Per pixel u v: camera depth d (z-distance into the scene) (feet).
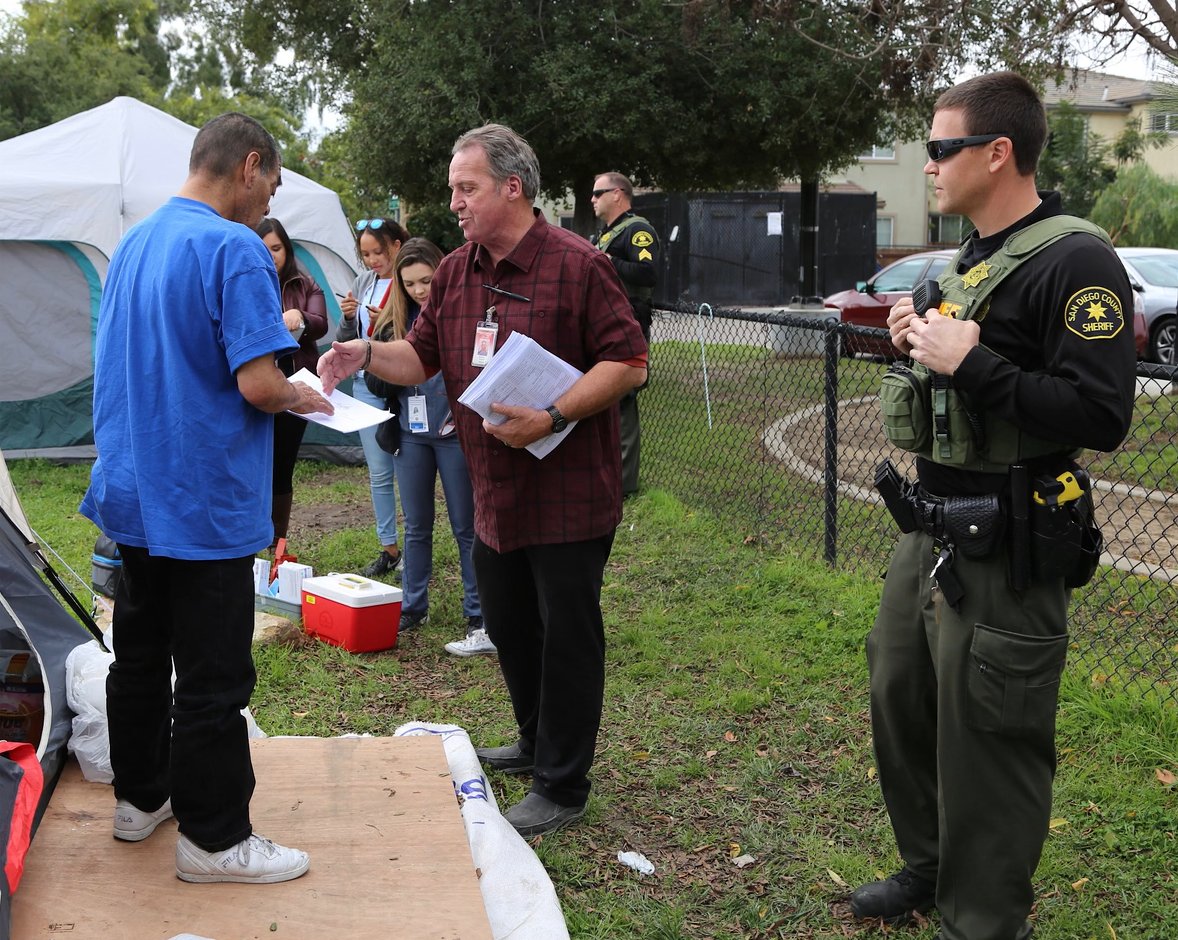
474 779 11.11
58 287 27.48
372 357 11.12
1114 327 7.25
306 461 30.17
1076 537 7.70
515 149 10.18
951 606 8.05
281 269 18.72
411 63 39.65
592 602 10.80
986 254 8.01
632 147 41.34
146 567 8.45
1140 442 30.17
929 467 8.34
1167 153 86.74
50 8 119.24
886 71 36.65
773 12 36.42
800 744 12.82
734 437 30.19
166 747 9.32
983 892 8.21
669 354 35.01
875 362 21.91
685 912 9.75
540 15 39.06
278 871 8.74
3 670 10.01
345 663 15.43
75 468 28.04
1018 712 7.80
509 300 10.43
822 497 23.62
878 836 10.86
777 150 44.09
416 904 8.53
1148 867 10.15
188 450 8.04
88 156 27.68
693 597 17.89
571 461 10.50
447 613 17.56
